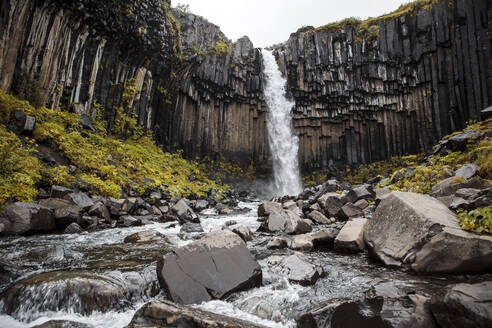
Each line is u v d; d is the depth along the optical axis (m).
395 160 27.20
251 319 3.37
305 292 4.00
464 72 23.39
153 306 2.98
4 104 10.56
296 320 3.21
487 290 2.60
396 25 27.31
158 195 13.46
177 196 14.97
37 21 12.88
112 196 10.77
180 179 18.98
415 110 26.66
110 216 9.77
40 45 13.20
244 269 4.33
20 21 12.15
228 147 29.70
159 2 19.89
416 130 26.70
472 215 4.59
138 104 20.42
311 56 30.50
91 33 15.91
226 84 28.89
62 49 14.41
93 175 11.50
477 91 22.50
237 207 17.23
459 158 9.67
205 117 28.38
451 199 6.07
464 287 2.69
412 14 26.34
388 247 5.03
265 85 31.48
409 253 4.57
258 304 3.69
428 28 25.30
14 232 6.81
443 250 4.16
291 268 4.74
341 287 4.07
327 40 30.12
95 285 3.71
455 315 2.49
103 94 17.34
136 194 12.52
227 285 4.04
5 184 7.68
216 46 28.55
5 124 10.20
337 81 29.66
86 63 16.02
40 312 3.46
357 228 6.55
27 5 12.30
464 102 23.28
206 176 25.58
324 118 31.56
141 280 4.14
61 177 9.51
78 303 3.51
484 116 12.88
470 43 23.17
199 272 4.12
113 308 3.56
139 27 18.31
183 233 8.42
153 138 22.27
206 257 4.36
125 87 19.14
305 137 32.12
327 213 10.41
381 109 28.95
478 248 3.94
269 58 32.12
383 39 27.83
